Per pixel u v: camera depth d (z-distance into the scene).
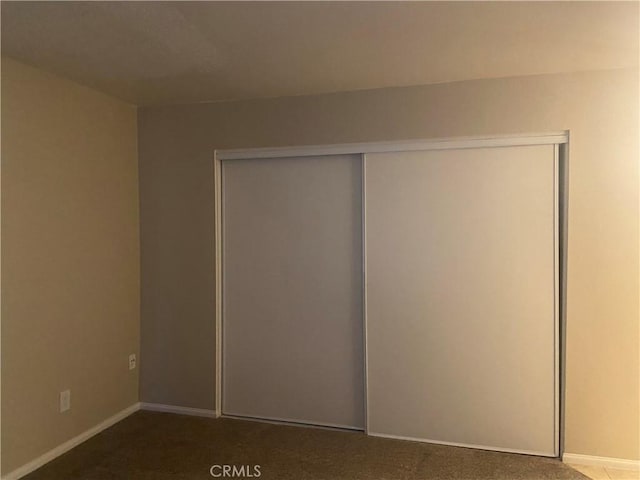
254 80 2.79
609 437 2.64
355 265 3.12
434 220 2.93
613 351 2.63
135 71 2.63
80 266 2.91
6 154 2.42
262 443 2.94
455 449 2.87
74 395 2.87
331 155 3.13
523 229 2.80
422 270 2.95
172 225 3.37
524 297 2.80
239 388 3.34
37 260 2.61
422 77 2.75
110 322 3.16
